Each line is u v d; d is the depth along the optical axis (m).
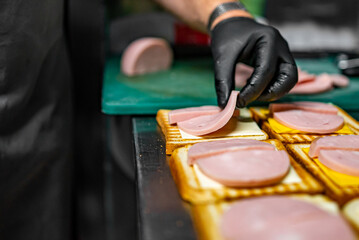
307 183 0.34
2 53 0.46
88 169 0.78
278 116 0.46
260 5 0.79
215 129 0.41
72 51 0.72
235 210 0.30
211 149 0.36
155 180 0.36
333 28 0.81
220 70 0.46
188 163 0.36
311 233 0.27
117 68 0.73
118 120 0.55
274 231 0.27
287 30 0.81
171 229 0.30
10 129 0.49
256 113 0.49
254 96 0.44
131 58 0.68
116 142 0.58
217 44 0.48
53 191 0.58
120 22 0.78
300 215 0.28
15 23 0.46
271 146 0.37
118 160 0.60
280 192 0.33
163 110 0.50
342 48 0.83
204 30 0.62
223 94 0.45
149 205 0.32
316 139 0.39
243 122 0.45
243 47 0.47
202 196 0.32
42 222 0.57
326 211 0.29
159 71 0.72
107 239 0.79
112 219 0.70
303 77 0.59
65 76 0.58
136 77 0.67
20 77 0.49
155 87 0.62
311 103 0.49
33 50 0.49
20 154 0.51
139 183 0.35
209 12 0.54
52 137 0.56
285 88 0.45
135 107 0.53
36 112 0.54
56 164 0.57
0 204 0.50
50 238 0.58
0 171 0.49
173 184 0.35
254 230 0.28
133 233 0.69
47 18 0.50
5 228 0.53
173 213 0.31
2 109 0.48
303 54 0.80
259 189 0.33
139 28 0.79
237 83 0.62
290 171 0.35
